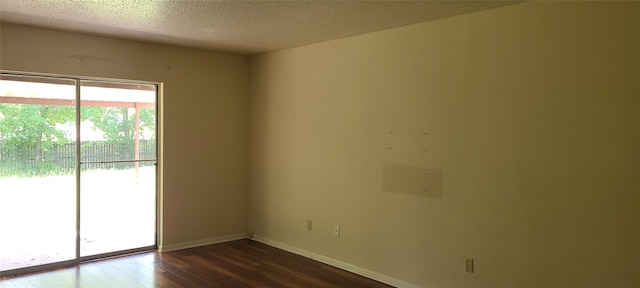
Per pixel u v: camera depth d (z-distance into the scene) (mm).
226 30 4391
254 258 5102
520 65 3396
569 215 3178
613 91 2963
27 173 4504
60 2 3453
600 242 3043
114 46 4855
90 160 4883
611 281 3002
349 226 4703
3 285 4133
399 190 4227
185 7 3555
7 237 4414
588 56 3068
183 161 5426
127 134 5141
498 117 3525
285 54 5418
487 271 3629
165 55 5219
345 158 4727
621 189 2945
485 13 3586
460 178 3773
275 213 5621
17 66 4297
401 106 4191
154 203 5379
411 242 4141
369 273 4504
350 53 4645
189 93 5438
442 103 3879
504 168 3504
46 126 4598
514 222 3463
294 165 5336
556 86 3219
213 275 4477
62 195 4719
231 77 5797
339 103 4773
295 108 5297
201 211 5598
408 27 4113
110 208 5051
